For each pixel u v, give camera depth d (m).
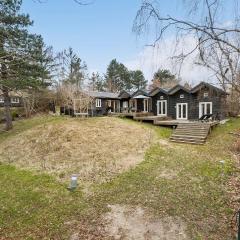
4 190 10.39
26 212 8.48
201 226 7.07
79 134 17.69
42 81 21.88
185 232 6.87
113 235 6.97
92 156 14.18
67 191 10.08
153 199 8.87
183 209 8.05
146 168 12.00
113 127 19.89
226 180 10.17
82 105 29.14
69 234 7.10
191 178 10.53
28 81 19.11
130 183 10.41
